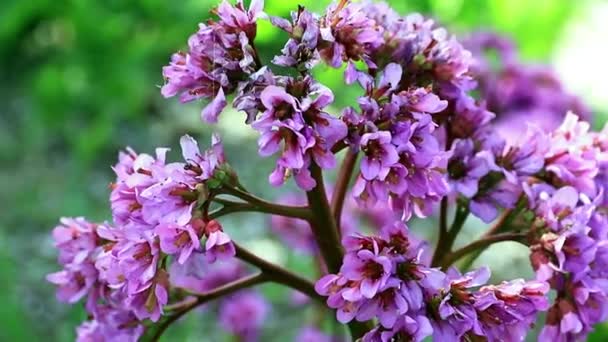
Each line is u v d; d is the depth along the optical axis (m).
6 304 0.59
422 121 0.28
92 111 0.99
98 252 0.32
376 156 0.28
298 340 0.53
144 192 0.28
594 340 0.53
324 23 0.29
